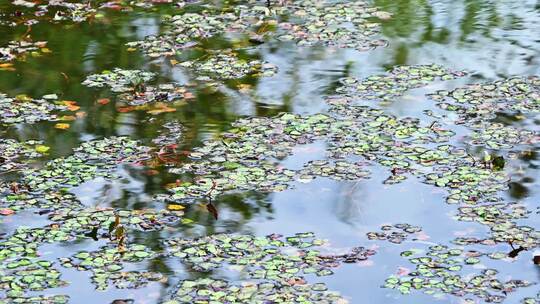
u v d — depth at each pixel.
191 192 8.54
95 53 12.23
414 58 12.00
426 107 10.36
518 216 8.05
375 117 10.08
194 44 12.52
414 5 14.42
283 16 13.63
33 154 9.30
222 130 9.85
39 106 10.53
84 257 7.47
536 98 10.54
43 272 7.24
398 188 8.58
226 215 8.16
